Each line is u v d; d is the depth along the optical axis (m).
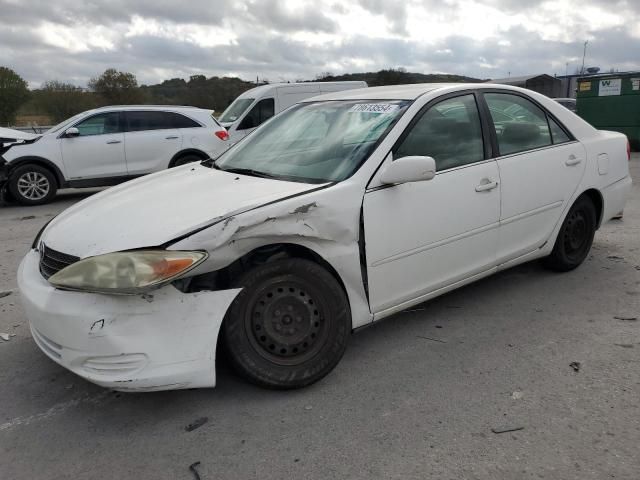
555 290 4.52
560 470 2.44
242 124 12.90
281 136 4.04
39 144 9.84
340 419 2.86
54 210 9.43
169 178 3.81
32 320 2.83
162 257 2.60
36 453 2.66
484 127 3.94
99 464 2.57
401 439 2.68
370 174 3.26
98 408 3.03
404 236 3.39
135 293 2.60
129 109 10.47
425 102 3.66
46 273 2.89
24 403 3.09
